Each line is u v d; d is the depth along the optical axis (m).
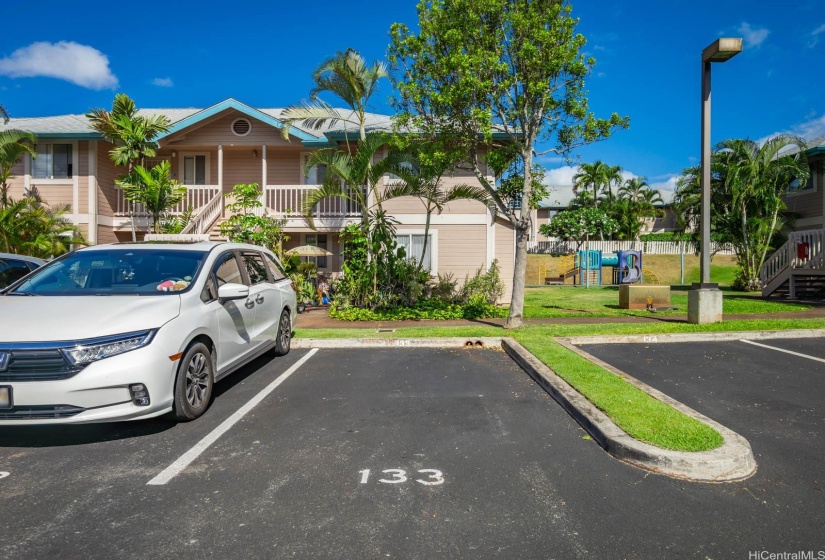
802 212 23.75
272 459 4.40
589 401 5.58
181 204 19.03
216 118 18.72
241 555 3.00
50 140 18.33
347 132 17.61
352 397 6.27
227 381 7.05
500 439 4.84
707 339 9.79
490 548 3.08
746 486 3.87
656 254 40.91
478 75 10.33
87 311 4.91
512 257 16.92
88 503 3.62
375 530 3.27
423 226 16.83
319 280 18.50
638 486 3.87
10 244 14.91
